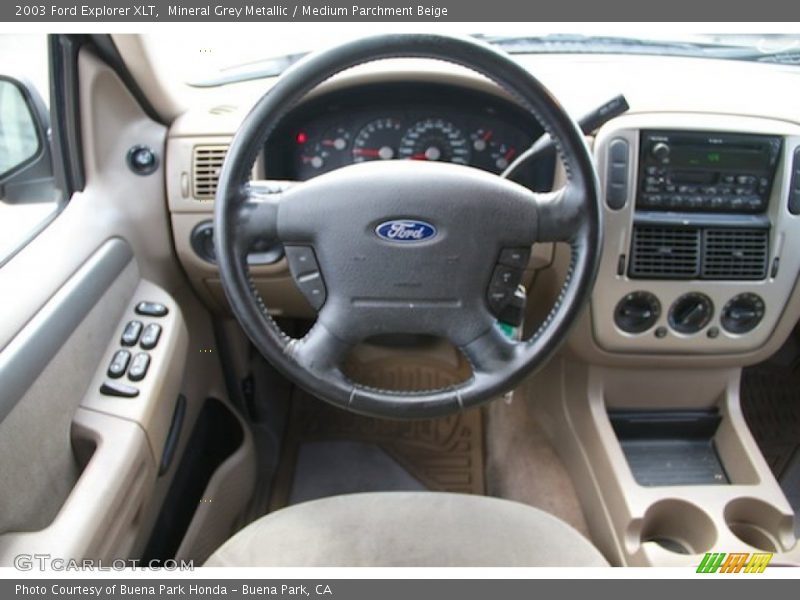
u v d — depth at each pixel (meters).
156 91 1.09
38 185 1.00
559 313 0.79
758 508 1.18
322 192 0.75
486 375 0.83
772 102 1.14
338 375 0.83
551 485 1.43
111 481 0.77
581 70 1.26
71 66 0.98
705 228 1.13
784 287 1.17
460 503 0.92
